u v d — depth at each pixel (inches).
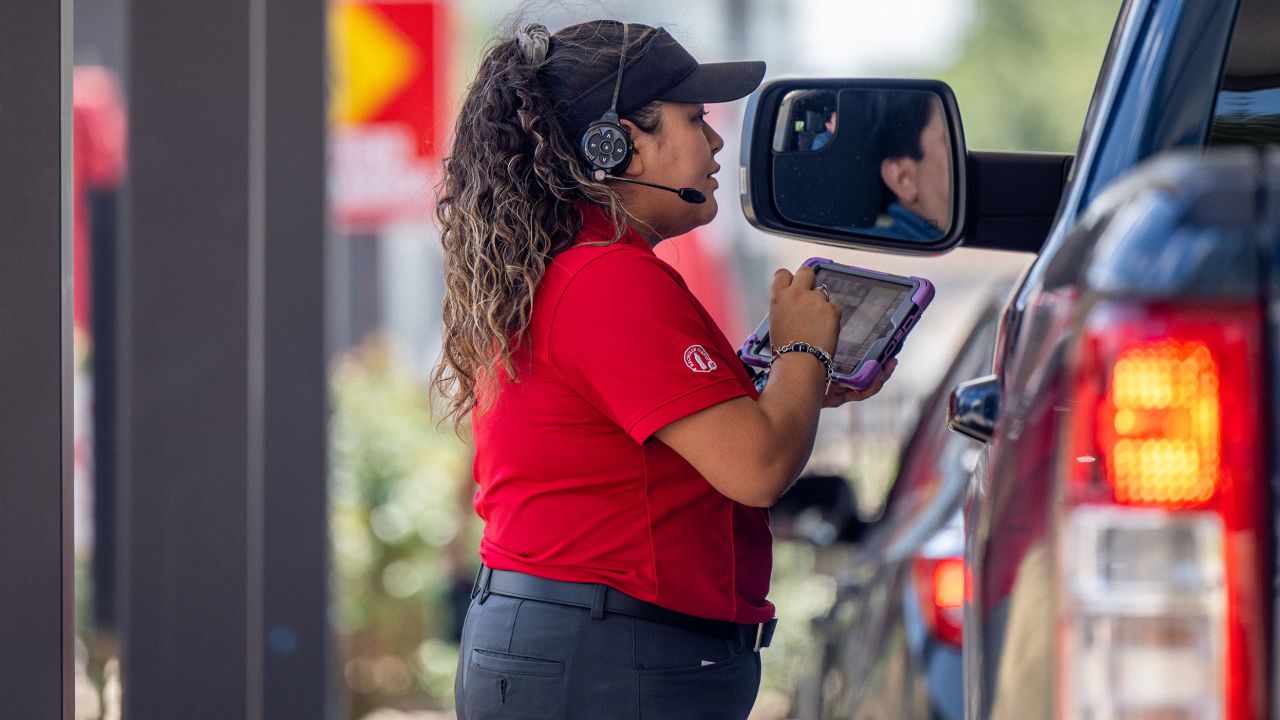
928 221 330.0
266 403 600.1
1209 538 171.2
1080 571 175.8
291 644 595.8
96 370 1141.7
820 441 1317.7
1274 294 170.6
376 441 1237.7
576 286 312.3
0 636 352.2
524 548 325.1
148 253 578.6
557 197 320.5
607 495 317.1
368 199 1052.5
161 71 578.2
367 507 1219.2
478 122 332.2
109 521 1127.6
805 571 1169.4
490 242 320.8
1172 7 242.1
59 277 350.6
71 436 354.3
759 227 342.0
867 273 351.6
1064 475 179.3
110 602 1118.4
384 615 1208.8
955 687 420.5
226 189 580.7
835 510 670.5
